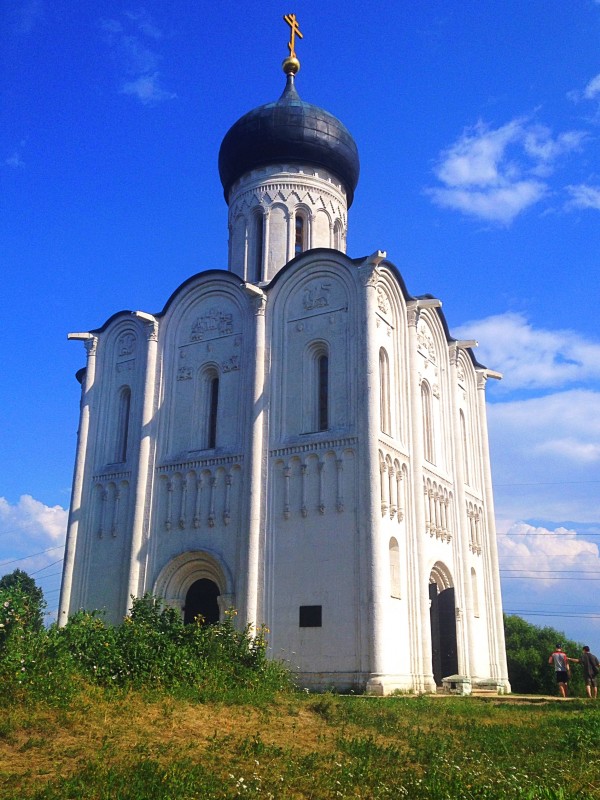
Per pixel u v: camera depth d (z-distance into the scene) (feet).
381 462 87.15
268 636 85.10
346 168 120.37
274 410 94.07
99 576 101.81
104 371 113.39
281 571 86.84
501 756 40.11
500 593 115.75
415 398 96.99
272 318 98.43
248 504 90.33
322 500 86.63
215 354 102.73
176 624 65.46
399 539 88.89
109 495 105.09
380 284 96.12
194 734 41.11
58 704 42.39
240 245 117.70
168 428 103.40
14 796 28.73
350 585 82.12
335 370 91.71
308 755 37.88
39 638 49.55
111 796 29.19
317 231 116.06
